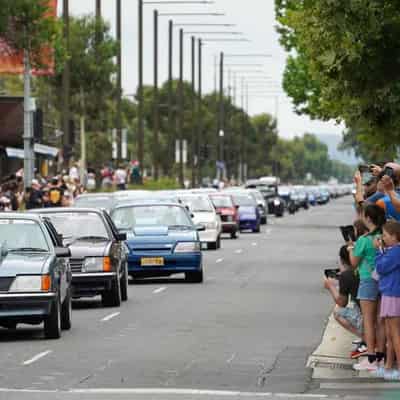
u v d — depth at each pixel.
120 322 45.12
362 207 34.03
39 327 43.66
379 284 31.81
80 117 155.50
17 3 81.88
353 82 45.22
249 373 33.00
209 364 34.69
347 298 34.84
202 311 48.88
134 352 37.09
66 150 110.50
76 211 51.78
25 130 90.31
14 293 39.03
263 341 39.69
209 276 67.12
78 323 44.84
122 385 30.92
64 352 37.06
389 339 31.92
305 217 171.38
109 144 163.62
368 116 47.78
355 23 42.84
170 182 170.00
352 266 33.47
